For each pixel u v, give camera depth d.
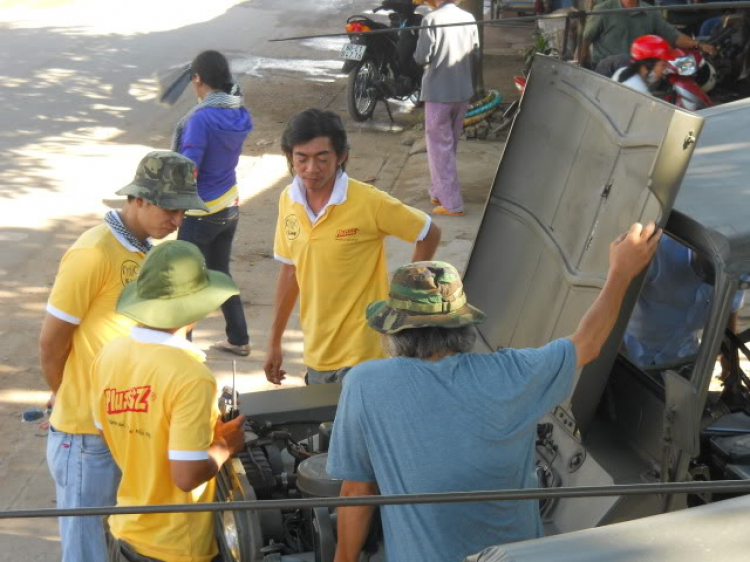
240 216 8.69
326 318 4.10
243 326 6.17
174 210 3.53
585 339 2.64
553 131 3.56
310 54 15.62
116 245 3.51
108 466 3.55
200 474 2.97
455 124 8.55
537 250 3.48
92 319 3.51
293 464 3.50
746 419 3.36
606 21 8.74
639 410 3.06
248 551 2.96
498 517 2.45
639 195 2.84
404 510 2.45
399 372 2.41
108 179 9.68
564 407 3.19
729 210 2.89
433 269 2.47
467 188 9.33
